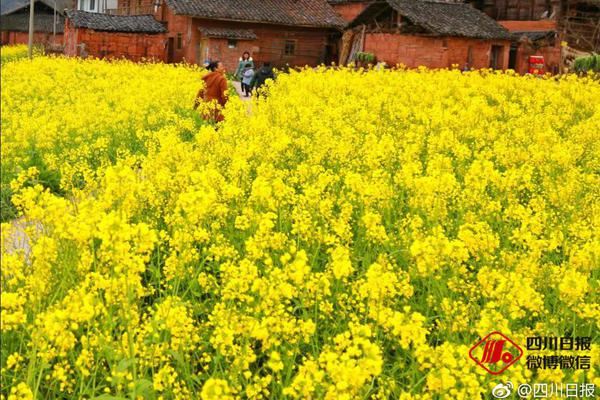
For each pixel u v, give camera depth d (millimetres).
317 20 44906
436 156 9164
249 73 28734
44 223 5449
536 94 18438
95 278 4781
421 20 36531
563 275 5605
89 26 45312
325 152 10164
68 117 13242
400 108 14508
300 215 6402
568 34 42344
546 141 10734
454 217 8266
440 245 5195
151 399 4355
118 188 6062
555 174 9570
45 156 10734
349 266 4898
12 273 5105
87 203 5000
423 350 4164
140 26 46812
